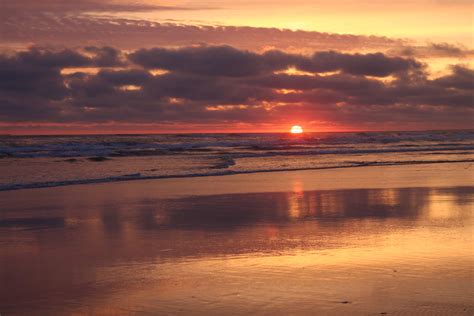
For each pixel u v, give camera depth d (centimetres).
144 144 5578
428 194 1697
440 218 1241
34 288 720
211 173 2525
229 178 2306
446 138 8294
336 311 618
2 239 1043
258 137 9069
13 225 1203
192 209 1429
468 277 742
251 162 3325
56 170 2686
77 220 1267
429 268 788
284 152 4491
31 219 1281
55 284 738
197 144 5950
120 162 3284
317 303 645
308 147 5656
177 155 4075
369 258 853
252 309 629
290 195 1709
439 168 2784
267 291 693
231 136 9762
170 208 1449
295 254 892
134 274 784
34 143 5609
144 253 916
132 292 699
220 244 982
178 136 9456
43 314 627
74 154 4103
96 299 674
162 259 873
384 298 658
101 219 1279
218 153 4384
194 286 721
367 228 1119
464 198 1596
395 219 1231
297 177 2336
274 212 1365
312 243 976
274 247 948
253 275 769
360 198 1617
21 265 842
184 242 1003
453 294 669
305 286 711
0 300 672
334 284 718
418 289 690
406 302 642
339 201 1555
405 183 2042
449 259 840
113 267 826
